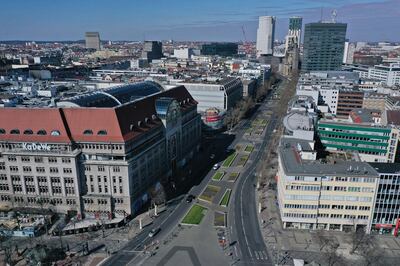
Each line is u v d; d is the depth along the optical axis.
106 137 161.88
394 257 138.38
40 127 164.62
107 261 134.25
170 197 190.88
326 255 138.62
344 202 152.50
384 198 150.75
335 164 160.50
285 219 157.00
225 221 164.75
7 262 132.38
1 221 160.62
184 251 141.12
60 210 168.50
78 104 182.88
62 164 161.88
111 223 158.88
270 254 139.50
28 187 168.88
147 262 133.88
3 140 163.50
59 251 138.38
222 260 135.50
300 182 151.00
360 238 145.25
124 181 163.25
